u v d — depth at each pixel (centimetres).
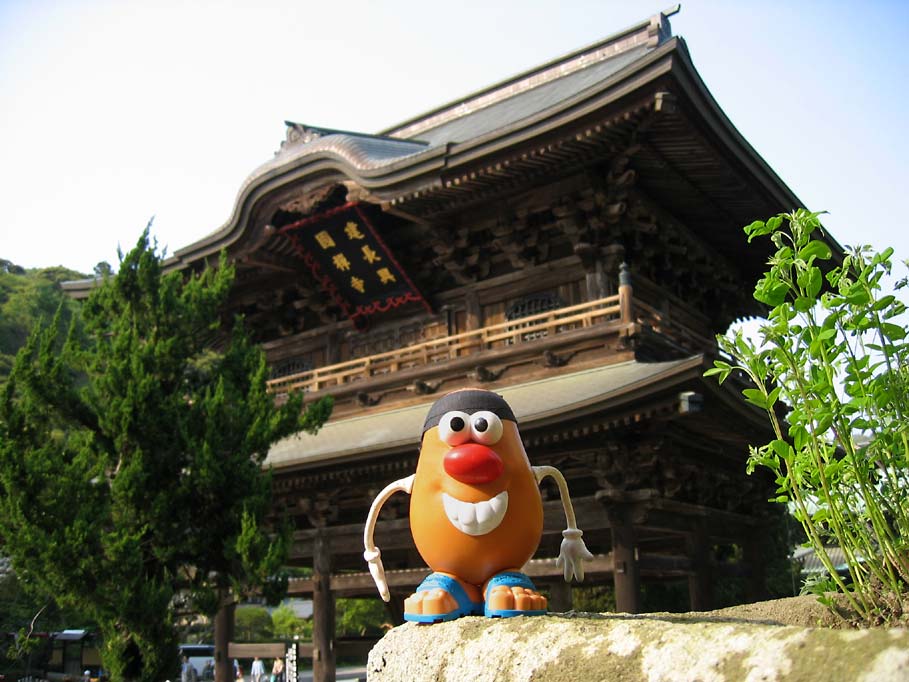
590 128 1858
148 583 1377
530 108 2881
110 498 1461
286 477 2091
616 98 1777
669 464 1759
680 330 2316
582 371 2012
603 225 2120
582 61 3116
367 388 2383
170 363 1536
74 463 1402
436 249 2398
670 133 1881
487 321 2381
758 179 2116
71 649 3862
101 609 1340
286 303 2841
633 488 1730
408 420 2177
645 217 2208
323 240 2464
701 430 1777
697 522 1936
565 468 1873
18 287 7681
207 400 1512
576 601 3183
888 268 598
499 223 2261
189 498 1474
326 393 2456
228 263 2544
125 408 1422
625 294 1983
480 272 2420
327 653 2072
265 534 1473
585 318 2138
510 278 2345
